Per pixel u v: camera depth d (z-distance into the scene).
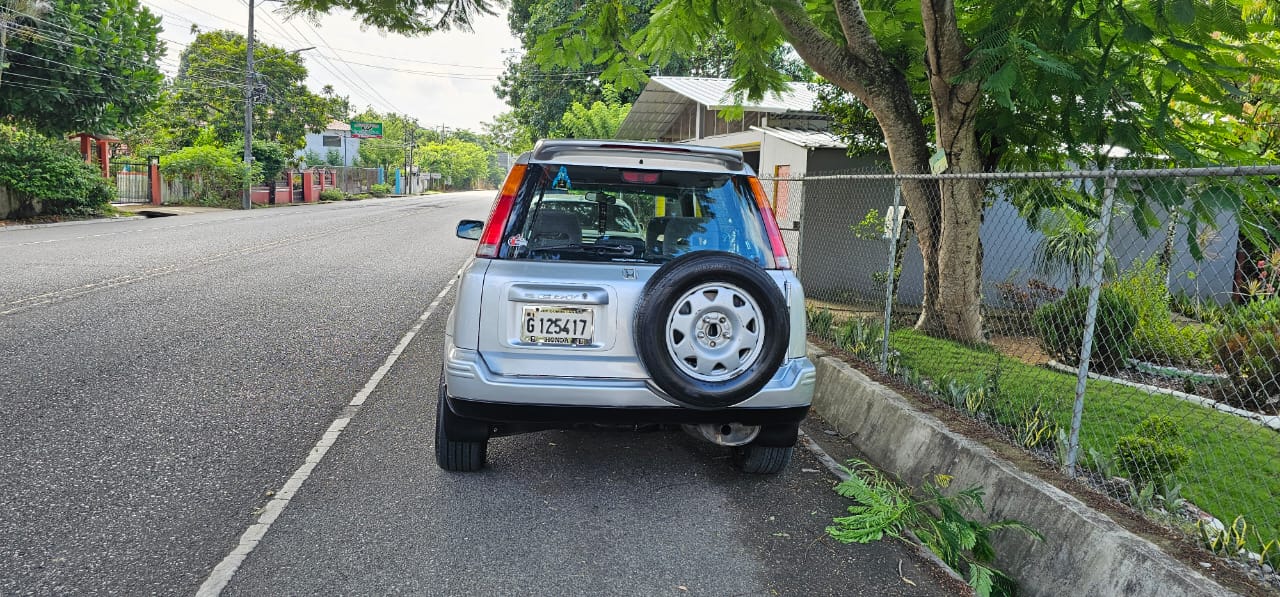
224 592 3.16
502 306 3.88
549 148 4.17
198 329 8.13
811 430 5.75
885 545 3.80
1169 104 6.55
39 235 18.16
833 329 7.86
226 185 35.75
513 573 3.39
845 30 7.68
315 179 50.47
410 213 33.22
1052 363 7.59
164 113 46.50
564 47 9.02
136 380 6.20
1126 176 3.58
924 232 8.24
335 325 8.64
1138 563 3.05
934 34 6.66
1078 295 7.53
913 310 10.68
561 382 3.84
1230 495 4.17
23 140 23.42
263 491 4.18
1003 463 4.13
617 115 31.12
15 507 3.87
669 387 3.70
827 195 12.57
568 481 4.47
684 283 3.68
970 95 6.88
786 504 4.27
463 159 114.81
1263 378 5.54
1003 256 11.52
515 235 4.12
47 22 22.69
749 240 4.23
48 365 6.52
